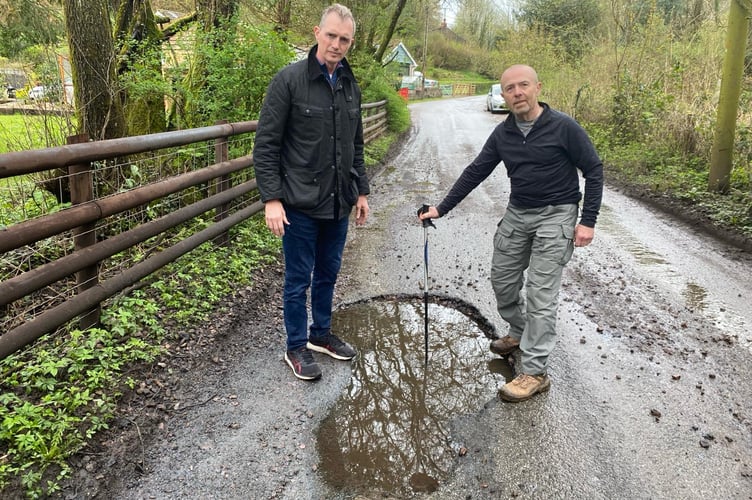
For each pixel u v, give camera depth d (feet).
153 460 8.37
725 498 7.79
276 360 11.48
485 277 16.44
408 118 65.87
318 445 8.93
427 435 9.21
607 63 48.06
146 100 20.62
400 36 61.98
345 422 9.57
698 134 30.25
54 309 9.55
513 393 10.13
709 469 8.36
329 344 11.82
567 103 53.98
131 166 14.58
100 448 8.34
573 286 15.74
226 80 20.44
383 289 15.51
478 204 26.16
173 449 8.63
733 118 23.91
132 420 9.02
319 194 10.07
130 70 21.38
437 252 18.85
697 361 11.60
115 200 10.88
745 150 26.32
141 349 10.71
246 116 21.21
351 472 8.32
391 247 19.44
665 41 40.37
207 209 14.83
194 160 17.58
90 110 16.28
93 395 9.22
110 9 23.47
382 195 28.45
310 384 10.66
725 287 15.70
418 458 8.63
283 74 9.58
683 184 26.99
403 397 10.34
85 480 7.79
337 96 9.99
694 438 9.09
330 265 11.20
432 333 13.06
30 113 15.79
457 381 10.93
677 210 24.04
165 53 22.54
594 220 9.84
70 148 9.73
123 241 11.16
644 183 29.09
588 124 44.73
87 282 10.50
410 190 29.66
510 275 11.15
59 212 9.60
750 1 22.36
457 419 9.65
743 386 10.66
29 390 8.93
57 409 8.80
